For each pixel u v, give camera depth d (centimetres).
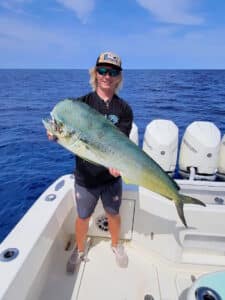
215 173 270
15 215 408
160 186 152
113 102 184
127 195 232
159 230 224
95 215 245
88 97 182
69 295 190
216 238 218
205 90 2433
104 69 173
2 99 1780
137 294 194
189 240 220
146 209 230
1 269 141
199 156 262
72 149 133
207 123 279
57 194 221
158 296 193
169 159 263
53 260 213
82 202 199
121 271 214
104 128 138
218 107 1401
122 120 186
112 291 196
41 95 2005
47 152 704
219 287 149
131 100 1719
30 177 543
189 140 268
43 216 190
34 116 1198
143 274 212
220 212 211
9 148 737
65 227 236
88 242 245
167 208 216
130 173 145
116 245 225
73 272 209
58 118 129
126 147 142
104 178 194
